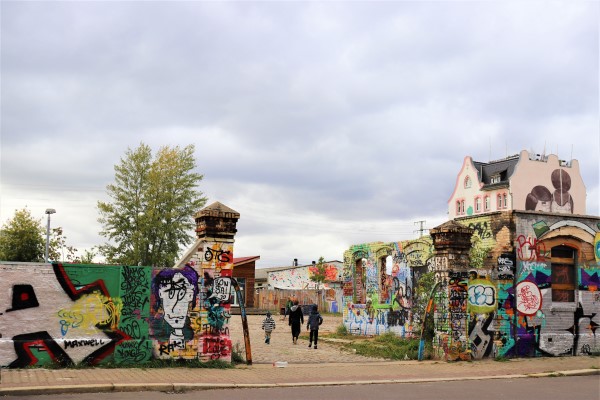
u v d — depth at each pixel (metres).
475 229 19.48
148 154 50.38
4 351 12.88
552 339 18.48
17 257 49.88
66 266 13.70
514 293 18.12
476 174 81.88
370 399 10.78
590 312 19.28
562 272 19.25
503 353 17.67
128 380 11.74
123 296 14.12
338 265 66.62
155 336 14.33
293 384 12.39
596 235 19.72
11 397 10.09
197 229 15.61
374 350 19.27
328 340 23.70
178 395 10.78
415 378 13.77
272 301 58.22
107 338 13.84
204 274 14.98
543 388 12.69
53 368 12.95
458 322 17.11
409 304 23.11
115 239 49.06
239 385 11.93
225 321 15.08
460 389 12.38
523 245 18.42
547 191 75.81
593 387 12.91
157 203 49.34
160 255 49.25
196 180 51.25
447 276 17.16
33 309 13.32
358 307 26.98
